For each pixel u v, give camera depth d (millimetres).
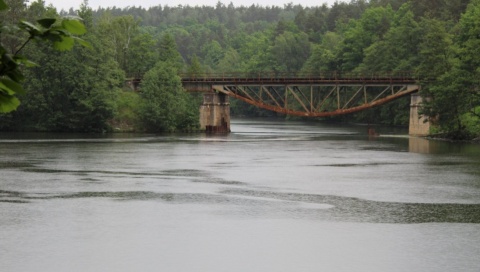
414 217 40938
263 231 36906
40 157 75062
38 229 36781
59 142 99000
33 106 121438
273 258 31422
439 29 119625
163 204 44812
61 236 35219
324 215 41500
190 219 39906
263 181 56625
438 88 106062
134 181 55812
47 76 122438
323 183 55500
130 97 131625
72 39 8094
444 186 53812
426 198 47938
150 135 119938
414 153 84125
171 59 155625
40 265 29797
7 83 7664
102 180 56156
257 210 43000
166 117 128500
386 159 76125
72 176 58562
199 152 84500
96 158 75000
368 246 33719
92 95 122312
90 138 109188
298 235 36000
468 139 106188
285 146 95938
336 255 32031
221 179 57688
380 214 41875
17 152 81125
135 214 41250
